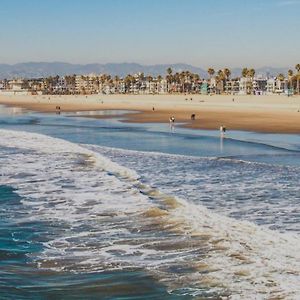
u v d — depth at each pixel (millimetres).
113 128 53562
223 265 10367
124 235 13062
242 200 15922
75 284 9883
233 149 33531
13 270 10719
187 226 13352
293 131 48438
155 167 23969
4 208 16484
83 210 15922
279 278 9422
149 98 155125
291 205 15141
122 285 9773
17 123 63656
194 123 59969
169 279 9922
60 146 35594
